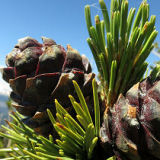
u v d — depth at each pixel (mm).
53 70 130
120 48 118
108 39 117
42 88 127
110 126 105
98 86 139
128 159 102
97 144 111
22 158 123
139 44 117
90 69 147
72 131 108
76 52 135
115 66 115
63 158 102
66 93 126
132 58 119
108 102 122
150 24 118
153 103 99
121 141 101
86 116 101
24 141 129
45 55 130
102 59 119
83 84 129
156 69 110
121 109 104
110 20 123
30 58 132
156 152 95
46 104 129
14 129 132
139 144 98
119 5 122
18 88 133
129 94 108
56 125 100
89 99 132
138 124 98
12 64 140
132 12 120
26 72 133
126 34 120
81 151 111
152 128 97
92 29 120
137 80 125
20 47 141
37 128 130
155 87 103
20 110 135
